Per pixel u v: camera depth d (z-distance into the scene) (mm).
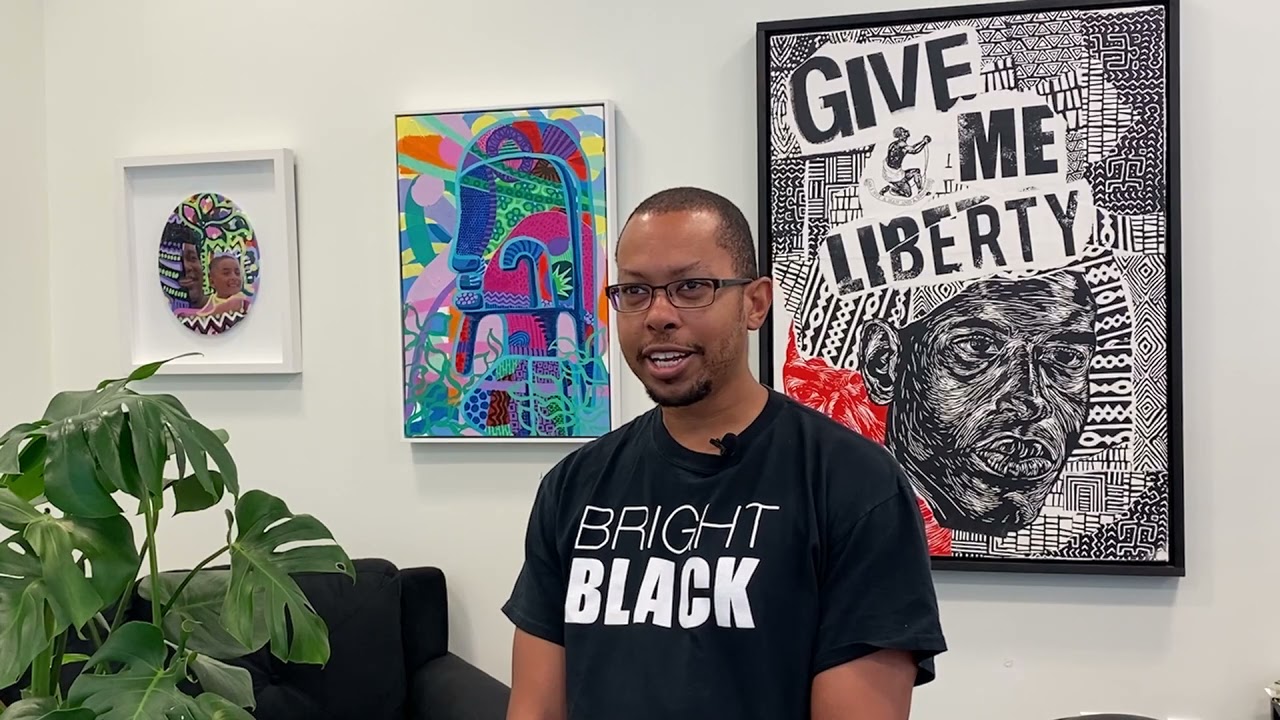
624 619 1137
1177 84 1823
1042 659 1919
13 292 2174
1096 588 1900
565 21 2062
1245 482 1853
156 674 1370
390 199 2127
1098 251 1864
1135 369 1855
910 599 1050
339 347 2150
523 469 2094
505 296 2053
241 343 2176
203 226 2176
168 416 1442
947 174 1911
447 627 2096
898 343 1931
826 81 1946
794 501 1115
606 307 2014
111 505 1381
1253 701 1854
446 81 2107
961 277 1909
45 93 2256
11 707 1353
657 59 2031
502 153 2045
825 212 1952
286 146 2164
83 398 1492
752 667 1074
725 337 1115
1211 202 1855
